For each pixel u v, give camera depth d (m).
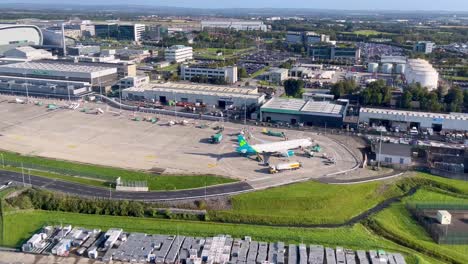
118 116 172.75
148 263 80.50
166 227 93.12
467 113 173.50
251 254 82.62
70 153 131.00
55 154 130.00
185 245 85.38
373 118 164.88
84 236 87.94
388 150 131.38
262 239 89.00
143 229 92.12
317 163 127.06
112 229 90.69
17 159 125.19
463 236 91.25
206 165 123.31
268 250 84.31
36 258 81.19
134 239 87.25
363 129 159.62
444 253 86.56
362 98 191.62
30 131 151.25
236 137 149.25
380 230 95.19
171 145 139.62
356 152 136.88
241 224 96.44
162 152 133.12
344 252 84.19
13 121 162.88
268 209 101.56
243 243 86.44
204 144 141.38
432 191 114.25
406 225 98.06
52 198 102.19
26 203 100.44
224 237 88.25
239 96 188.50
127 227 92.69
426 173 122.88
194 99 194.25
